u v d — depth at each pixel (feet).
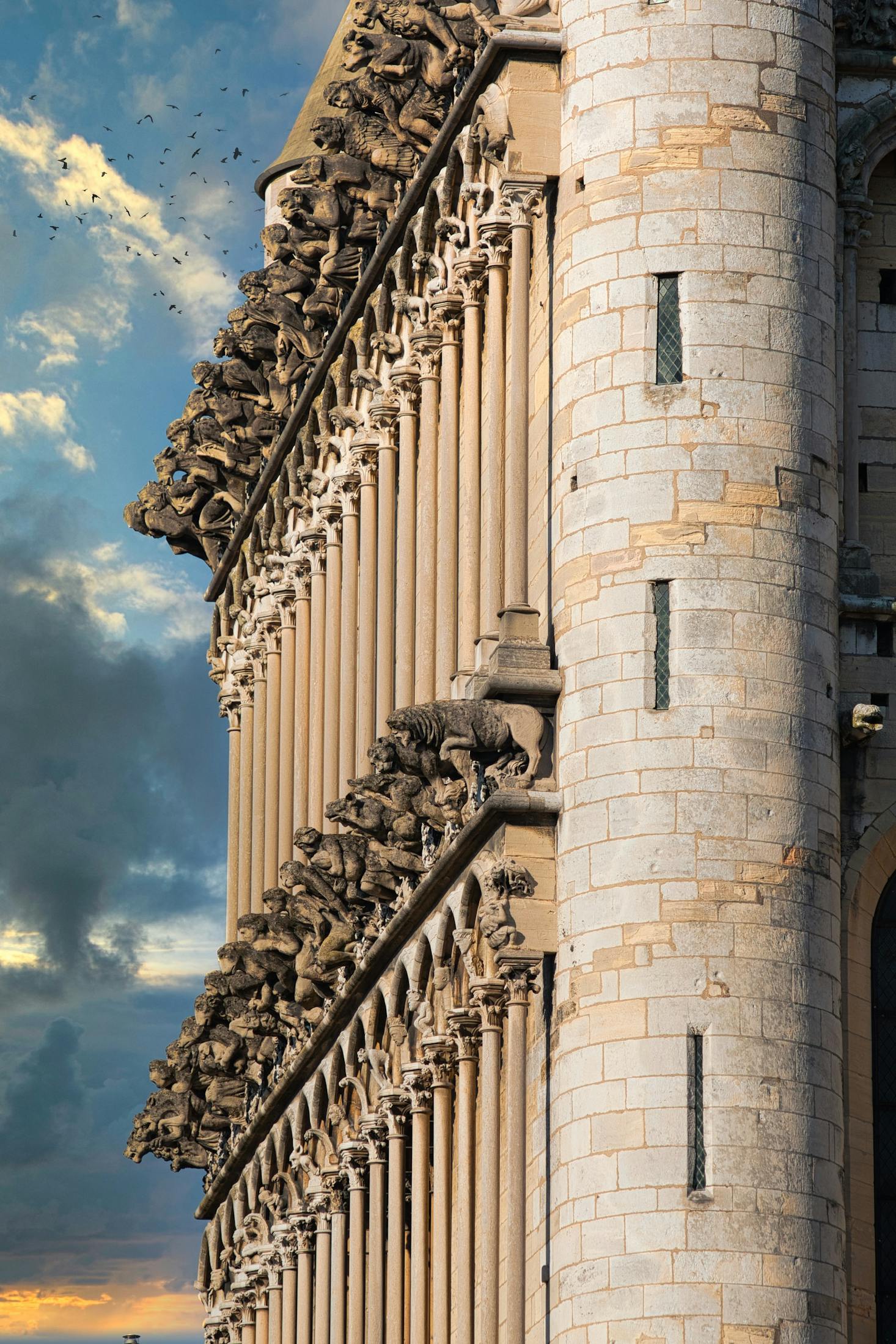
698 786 313.94
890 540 337.93
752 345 324.39
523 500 347.56
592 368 327.88
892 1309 319.06
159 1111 513.04
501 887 323.37
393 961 383.04
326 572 460.55
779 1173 305.53
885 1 342.23
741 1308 301.43
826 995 313.53
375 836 368.07
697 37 331.57
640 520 321.32
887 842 326.44
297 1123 440.86
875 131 342.03
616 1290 304.09
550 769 327.67
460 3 387.96
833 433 328.49
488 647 342.03
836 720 323.16
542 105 342.44
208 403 523.70
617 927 313.12
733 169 328.29
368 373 418.72
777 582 319.68
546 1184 320.91
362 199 432.25
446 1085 361.30
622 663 319.06
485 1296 332.39
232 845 520.01
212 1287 515.09
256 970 450.71
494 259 359.25
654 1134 306.35
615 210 329.93
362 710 423.23
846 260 338.95
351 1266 405.39
